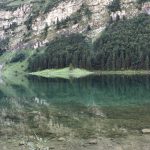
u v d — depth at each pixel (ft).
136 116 180.34
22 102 281.74
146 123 160.35
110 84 454.40
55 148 123.85
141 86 398.62
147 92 327.26
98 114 193.36
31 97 326.65
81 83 504.84
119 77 618.44
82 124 164.55
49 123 171.32
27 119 188.03
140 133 140.26
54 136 142.20
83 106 237.66
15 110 228.02
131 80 513.86
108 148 121.90
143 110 202.39
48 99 301.22
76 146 125.80
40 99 304.30
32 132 152.25
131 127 152.25
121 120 169.78
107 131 146.41
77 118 182.60
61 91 386.52
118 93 331.36
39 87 463.42
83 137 137.90
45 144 129.59
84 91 373.61
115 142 128.57
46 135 144.87
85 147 124.26
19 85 530.27
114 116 182.91
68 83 518.78
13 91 413.59
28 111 220.84
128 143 126.52
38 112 213.66
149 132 140.67
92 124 163.12
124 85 424.87
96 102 261.24
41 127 162.50
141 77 586.45
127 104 237.04
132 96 295.89
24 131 155.33
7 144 132.87
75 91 378.73
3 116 201.57
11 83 601.62
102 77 648.38
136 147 121.49
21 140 138.10
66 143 130.11
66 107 235.20
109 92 347.15
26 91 405.80
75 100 284.20
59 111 214.48
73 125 162.91
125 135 138.00
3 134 150.71
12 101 292.81
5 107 247.29
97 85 449.48
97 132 145.38
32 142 133.80
